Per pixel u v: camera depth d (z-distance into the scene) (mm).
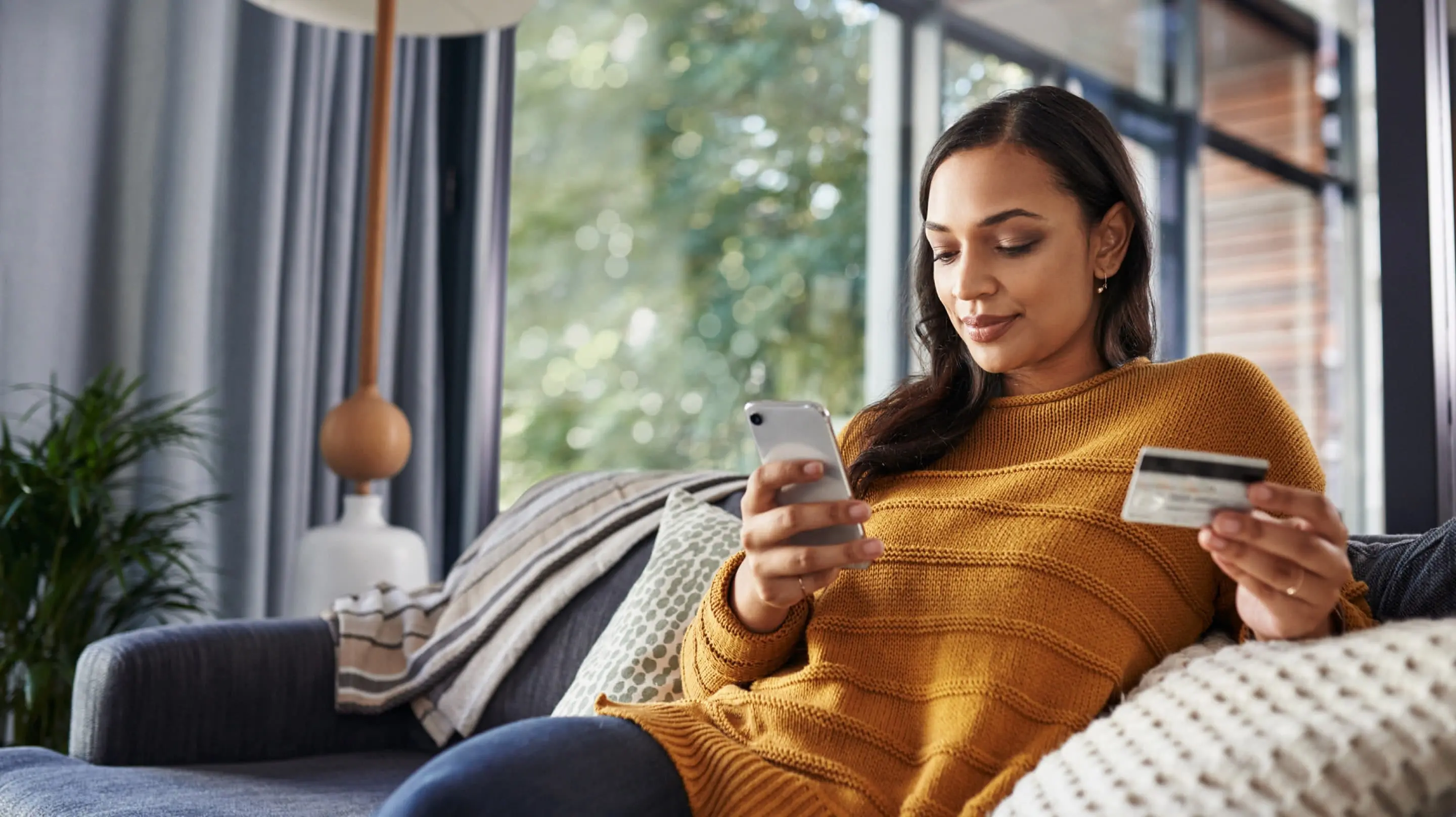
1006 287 1094
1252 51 3996
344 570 2146
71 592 2135
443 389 3035
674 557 1486
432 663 1730
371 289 2311
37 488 2068
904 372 4273
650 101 5246
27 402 2363
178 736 1601
